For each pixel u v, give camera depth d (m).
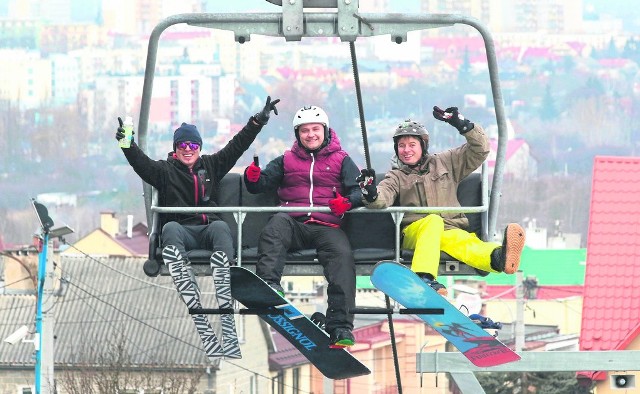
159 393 39.91
